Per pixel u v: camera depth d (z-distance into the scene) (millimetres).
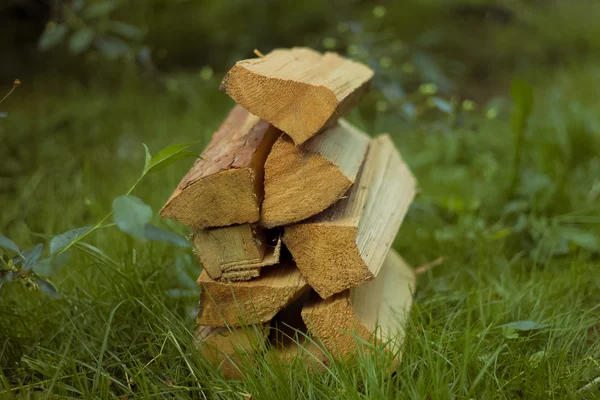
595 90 3428
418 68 3076
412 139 2820
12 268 1870
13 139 2719
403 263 2137
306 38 3623
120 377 1916
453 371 1868
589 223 2303
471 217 2262
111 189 2404
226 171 1842
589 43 4387
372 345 1859
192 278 2061
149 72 3219
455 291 2070
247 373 1862
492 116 2402
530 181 2309
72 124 2879
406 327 1938
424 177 2506
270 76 1845
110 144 2750
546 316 1995
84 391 1854
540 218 2279
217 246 1877
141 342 1950
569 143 2510
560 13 4949
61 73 3479
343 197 1872
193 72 3645
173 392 1865
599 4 5328
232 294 1885
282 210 1869
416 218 2301
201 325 1942
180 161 2473
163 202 2297
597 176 2445
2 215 2338
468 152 2695
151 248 2061
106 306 1974
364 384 1842
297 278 1895
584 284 2086
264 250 1897
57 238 1870
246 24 3771
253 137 1922
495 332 1946
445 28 4242
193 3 3918
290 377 1851
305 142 1873
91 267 2072
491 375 1866
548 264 2152
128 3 3465
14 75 3420
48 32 2531
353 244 1861
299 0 3824
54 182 2467
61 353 1927
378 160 2080
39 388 1885
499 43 4234
